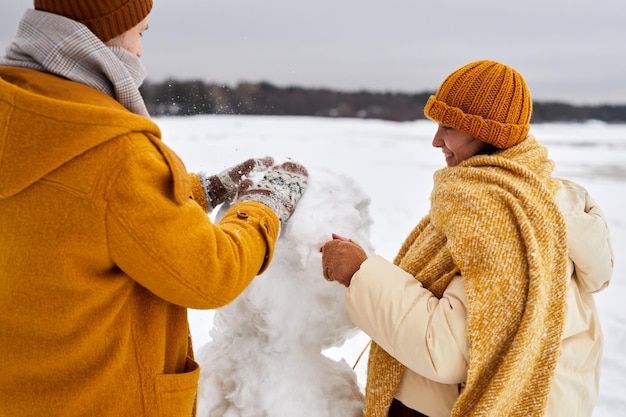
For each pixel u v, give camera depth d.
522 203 1.31
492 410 1.27
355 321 1.41
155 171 1.03
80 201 1.00
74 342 1.08
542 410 1.33
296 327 1.49
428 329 1.31
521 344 1.25
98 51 1.06
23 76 1.05
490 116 1.41
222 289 1.11
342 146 12.84
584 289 1.47
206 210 1.49
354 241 1.53
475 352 1.26
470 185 1.38
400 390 1.47
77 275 1.03
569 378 1.43
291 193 1.41
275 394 1.45
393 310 1.34
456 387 1.41
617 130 22.72
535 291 1.25
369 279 1.37
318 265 1.48
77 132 0.97
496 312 1.26
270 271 1.46
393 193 7.77
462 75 1.44
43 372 1.10
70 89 1.04
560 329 1.32
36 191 1.00
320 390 1.51
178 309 1.25
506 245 1.29
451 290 1.35
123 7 1.08
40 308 1.05
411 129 19.97
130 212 1.00
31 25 1.06
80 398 1.11
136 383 1.16
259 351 1.51
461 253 1.32
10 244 1.03
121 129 1.00
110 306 1.09
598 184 8.76
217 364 1.57
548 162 1.45
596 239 1.40
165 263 1.04
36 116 0.98
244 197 1.32
